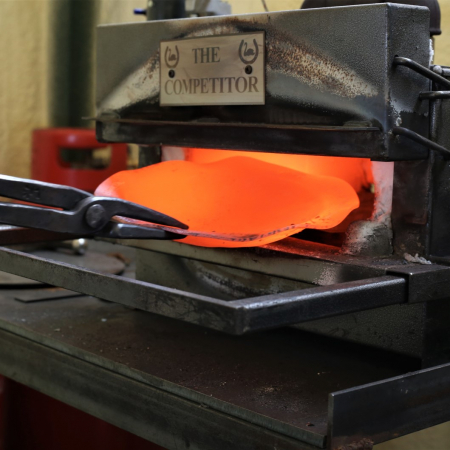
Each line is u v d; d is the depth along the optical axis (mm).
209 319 897
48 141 2434
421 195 1146
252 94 1223
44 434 1580
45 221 986
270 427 1017
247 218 1223
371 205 1342
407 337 1164
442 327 1171
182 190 1327
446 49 1874
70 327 1445
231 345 1359
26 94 2994
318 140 1150
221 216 1248
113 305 1634
